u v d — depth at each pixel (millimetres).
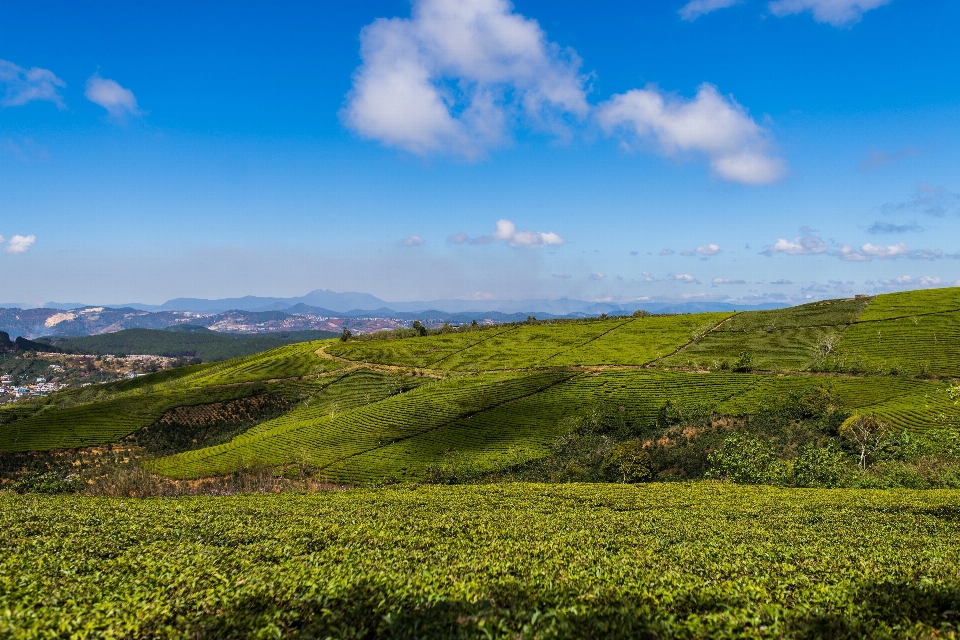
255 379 169250
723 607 13531
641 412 105812
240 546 23844
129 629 12633
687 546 23859
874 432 78562
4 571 18219
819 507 38219
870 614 12719
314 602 13891
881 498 42594
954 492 46375
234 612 13531
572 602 13781
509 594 14539
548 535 27047
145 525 29344
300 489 83438
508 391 120625
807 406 93750
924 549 24094
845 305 162625
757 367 124688
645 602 13844
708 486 52812
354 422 114375
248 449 107188
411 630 12070
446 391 126438
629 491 48312
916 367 112312
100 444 120250
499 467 89562
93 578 17344
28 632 12219
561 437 98875
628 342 161375
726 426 95062
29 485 85125
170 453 123312
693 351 144250
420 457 95812
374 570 18078
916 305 149250
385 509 36750
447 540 25547
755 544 24531
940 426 80875
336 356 186375
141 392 168000
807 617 12438
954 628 12086
